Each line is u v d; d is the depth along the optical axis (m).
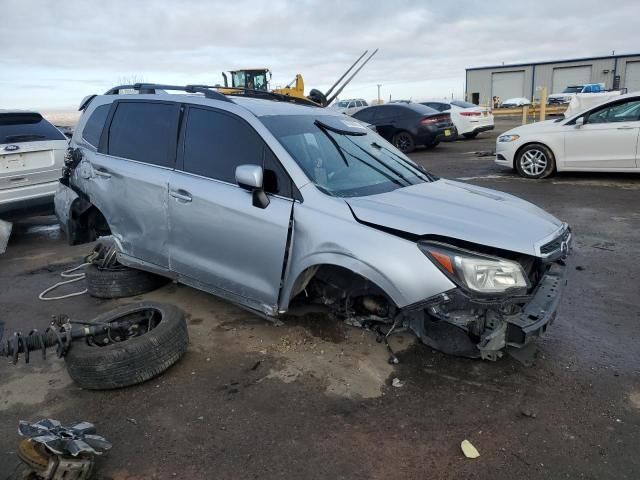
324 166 3.77
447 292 2.98
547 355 3.63
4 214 6.75
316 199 3.44
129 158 4.55
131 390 3.36
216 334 4.10
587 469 2.59
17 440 2.90
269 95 4.97
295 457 2.72
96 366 3.25
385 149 4.52
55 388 3.43
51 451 2.43
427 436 2.86
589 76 54.62
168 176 4.16
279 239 3.49
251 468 2.65
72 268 6.02
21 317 4.63
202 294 4.90
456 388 3.29
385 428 2.93
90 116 5.09
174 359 3.54
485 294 2.95
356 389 3.31
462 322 3.10
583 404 3.08
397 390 3.28
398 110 16.44
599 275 5.11
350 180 3.78
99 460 2.72
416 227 3.12
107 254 4.83
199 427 2.98
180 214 4.05
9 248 7.08
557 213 7.56
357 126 4.62
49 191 7.05
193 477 2.60
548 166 10.12
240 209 3.67
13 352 3.11
